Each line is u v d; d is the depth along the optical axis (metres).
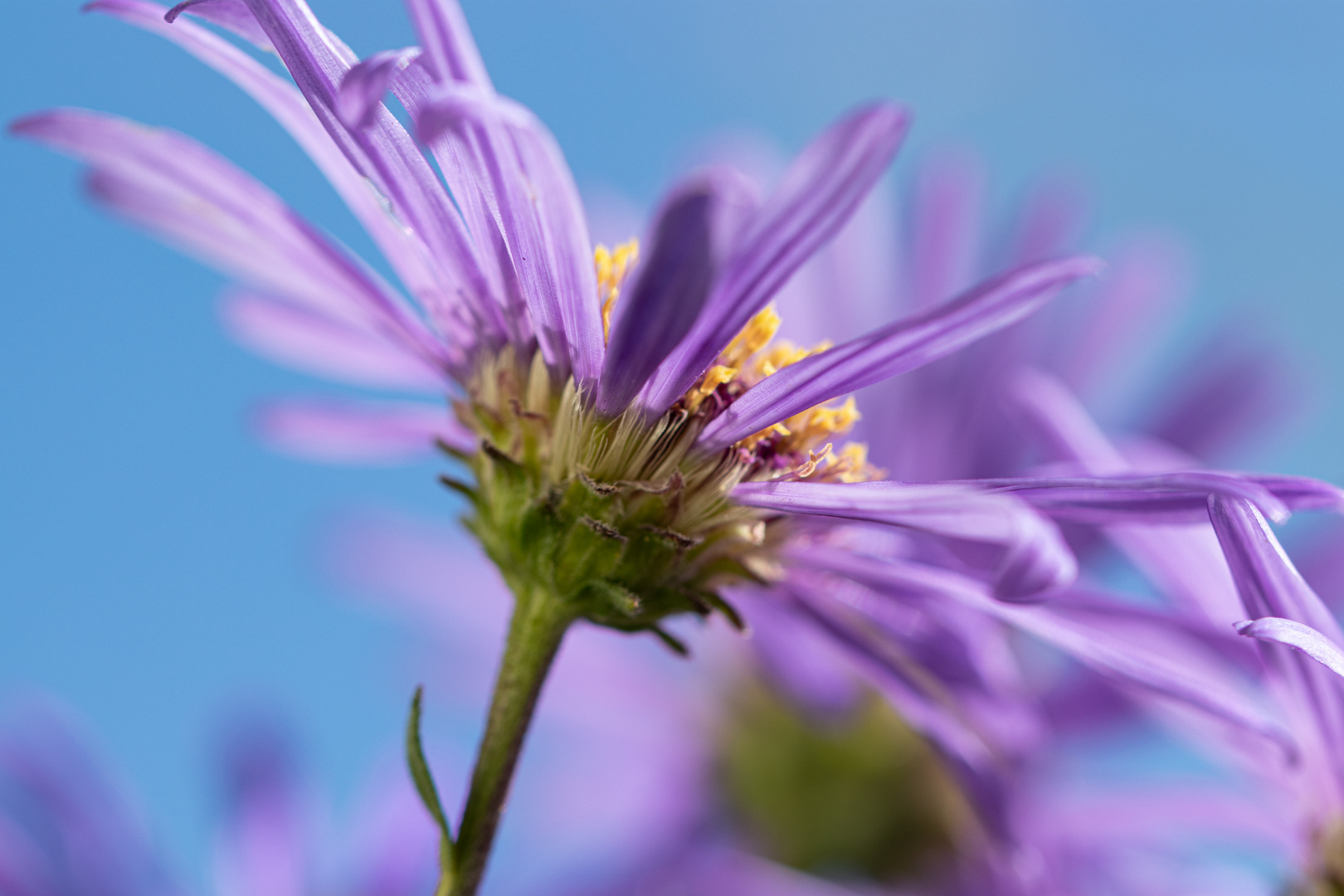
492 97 0.10
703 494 0.11
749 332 0.11
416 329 0.11
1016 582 0.10
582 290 0.11
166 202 0.12
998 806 0.12
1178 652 0.12
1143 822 0.14
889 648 0.12
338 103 0.10
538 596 0.11
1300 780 0.12
